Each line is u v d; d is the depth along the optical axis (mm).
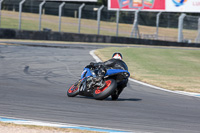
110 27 156250
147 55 75312
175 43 139500
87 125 16703
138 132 15805
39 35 106000
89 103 23891
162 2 160250
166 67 58031
